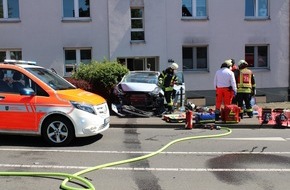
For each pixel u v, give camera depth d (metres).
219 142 9.05
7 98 8.40
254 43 19.75
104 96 13.76
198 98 19.16
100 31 18.69
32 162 7.09
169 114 12.35
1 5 18.42
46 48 18.55
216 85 12.30
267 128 11.27
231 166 6.89
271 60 19.91
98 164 6.99
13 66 8.57
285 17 19.91
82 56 18.92
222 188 5.66
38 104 8.32
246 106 12.65
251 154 7.84
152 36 18.91
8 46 18.44
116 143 8.86
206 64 19.62
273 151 8.12
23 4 18.34
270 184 5.86
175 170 6.62
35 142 8.81
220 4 19.39
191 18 19.17
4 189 5.55
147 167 6.81
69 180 5.99
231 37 19.55
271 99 19.94
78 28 18.62
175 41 19.09
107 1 18.58
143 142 9.01
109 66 14.00
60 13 18.50
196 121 11.19
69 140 8.38
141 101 12.65
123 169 6.67
